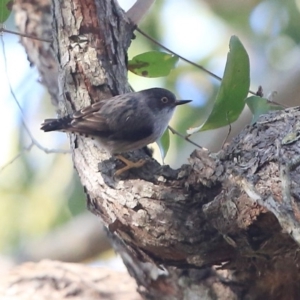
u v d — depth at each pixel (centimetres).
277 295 862
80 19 952
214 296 903
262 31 1723
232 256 768
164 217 753
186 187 759
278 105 943
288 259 798
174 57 1063
